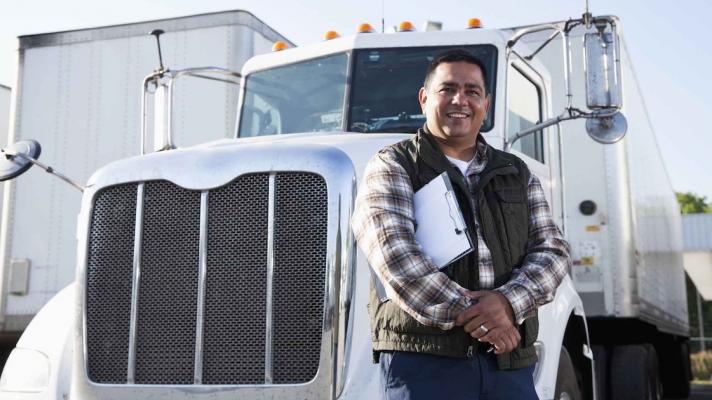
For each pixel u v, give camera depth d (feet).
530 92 15.94
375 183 7.49
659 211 27.94
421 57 14.89
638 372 20.38
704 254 106.11
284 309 9.32
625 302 18.72
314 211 9.37
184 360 9.60
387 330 7.32
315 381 9.08
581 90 19.20
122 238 10.03
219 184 9.57
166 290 9.74
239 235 9.54
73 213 21.65
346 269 9.19
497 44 14.52
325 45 15.76
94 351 10.00
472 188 7.73
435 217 7.32
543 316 11.62
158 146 15.29
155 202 9.91
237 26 20.12
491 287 7.35
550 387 11.24
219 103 19.63
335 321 9.10
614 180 19.08
